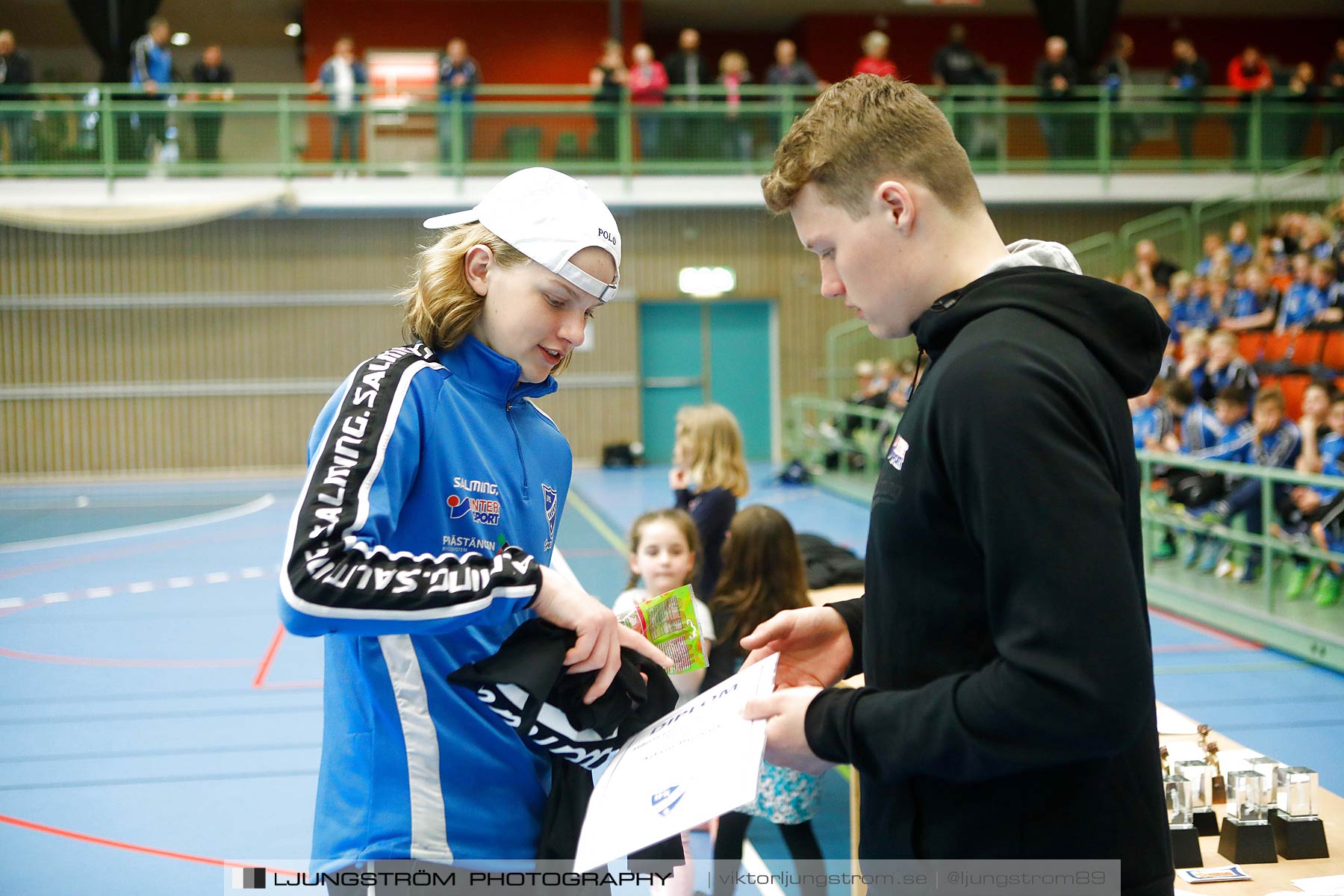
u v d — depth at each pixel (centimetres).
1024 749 115
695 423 477
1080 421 120
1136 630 115
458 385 168
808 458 1612
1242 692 580
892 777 126
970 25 2067
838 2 1986
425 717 161
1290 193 1464
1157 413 888
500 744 166
